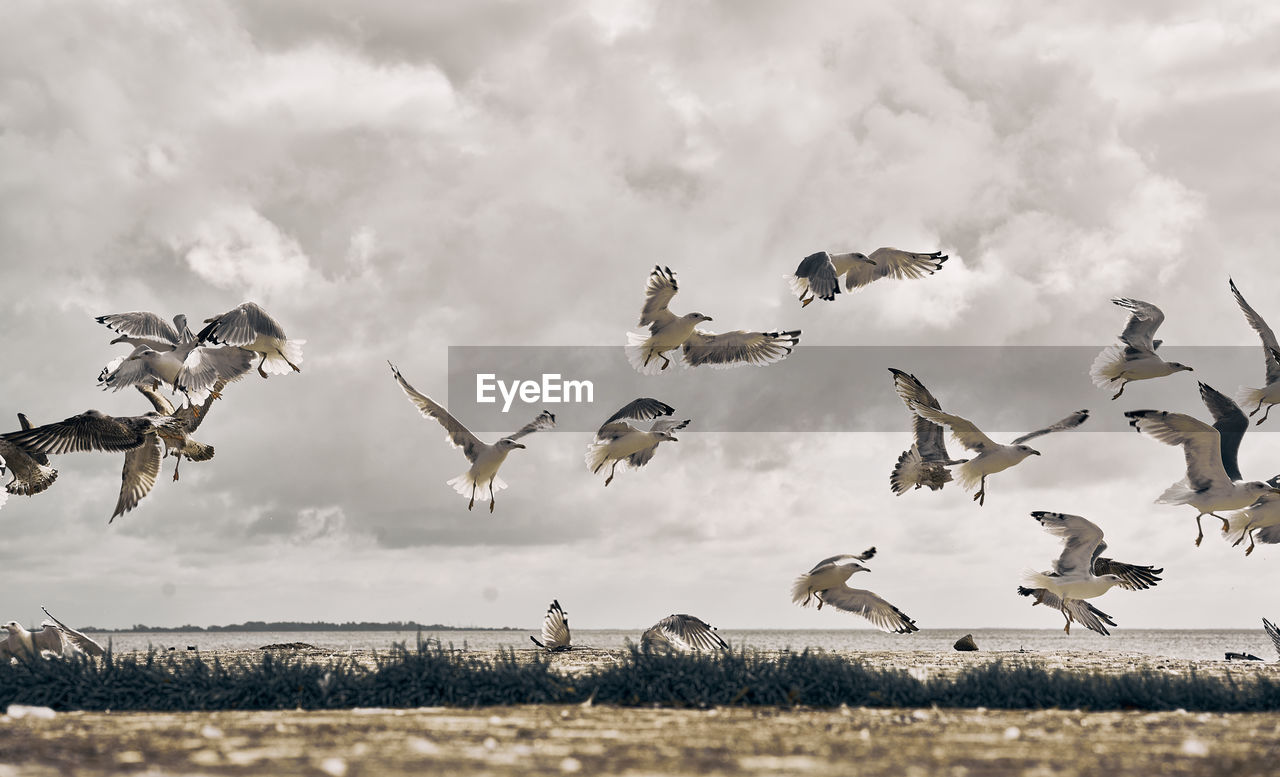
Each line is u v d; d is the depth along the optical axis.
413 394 19.44
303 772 8.62
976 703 14.14
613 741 10.52
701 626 18.56
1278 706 14.10
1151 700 14.14
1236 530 19.44
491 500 19.61
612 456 20.23
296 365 19.67
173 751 9.72
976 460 19.95
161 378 18.66
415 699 14.02
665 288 20.31
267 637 139.25
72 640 17.48
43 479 18.75
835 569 17.58
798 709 13.55
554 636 25.02
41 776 8.38
